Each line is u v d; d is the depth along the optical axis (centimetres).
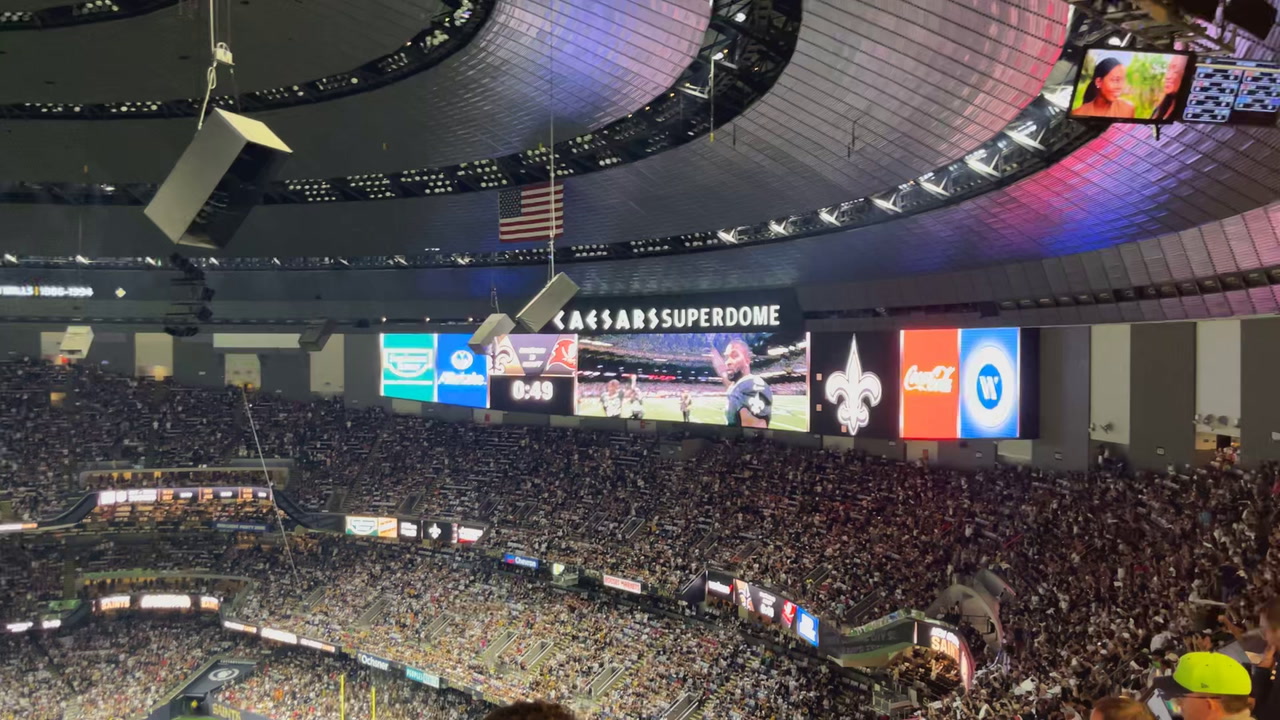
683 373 4756
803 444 4856
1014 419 3519
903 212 3066
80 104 3359
